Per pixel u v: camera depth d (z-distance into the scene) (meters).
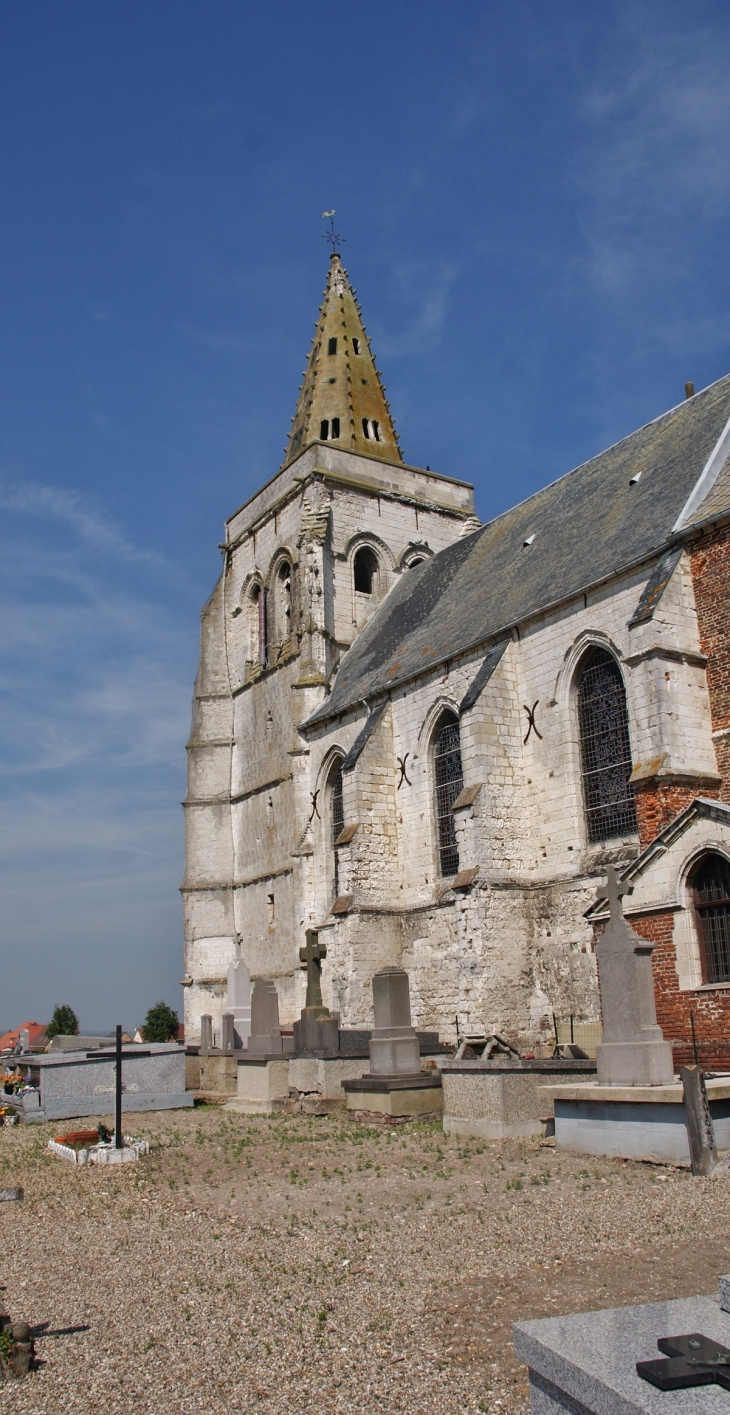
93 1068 24.52
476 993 27.31
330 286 55.50
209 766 49.06
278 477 49.53
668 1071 15.44
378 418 52.16
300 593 44.97
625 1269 9.49
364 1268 10.18
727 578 23.95
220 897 47.34
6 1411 7.27
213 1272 10.42
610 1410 4.47
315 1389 7.39
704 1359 4.65
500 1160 15.62
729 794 23.22
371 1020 32.81
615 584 26.80
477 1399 7.03
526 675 29.66
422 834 33.81
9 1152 19.39
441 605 38.12
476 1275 9.66
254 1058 24.94
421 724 34.16
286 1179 15.25
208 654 50.59
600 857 26.64
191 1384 7.62
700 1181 13.01
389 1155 16.81
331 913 34.41
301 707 41.91
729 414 28.41
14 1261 11.35
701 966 20.45
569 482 36.06
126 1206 13.99
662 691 23.30
